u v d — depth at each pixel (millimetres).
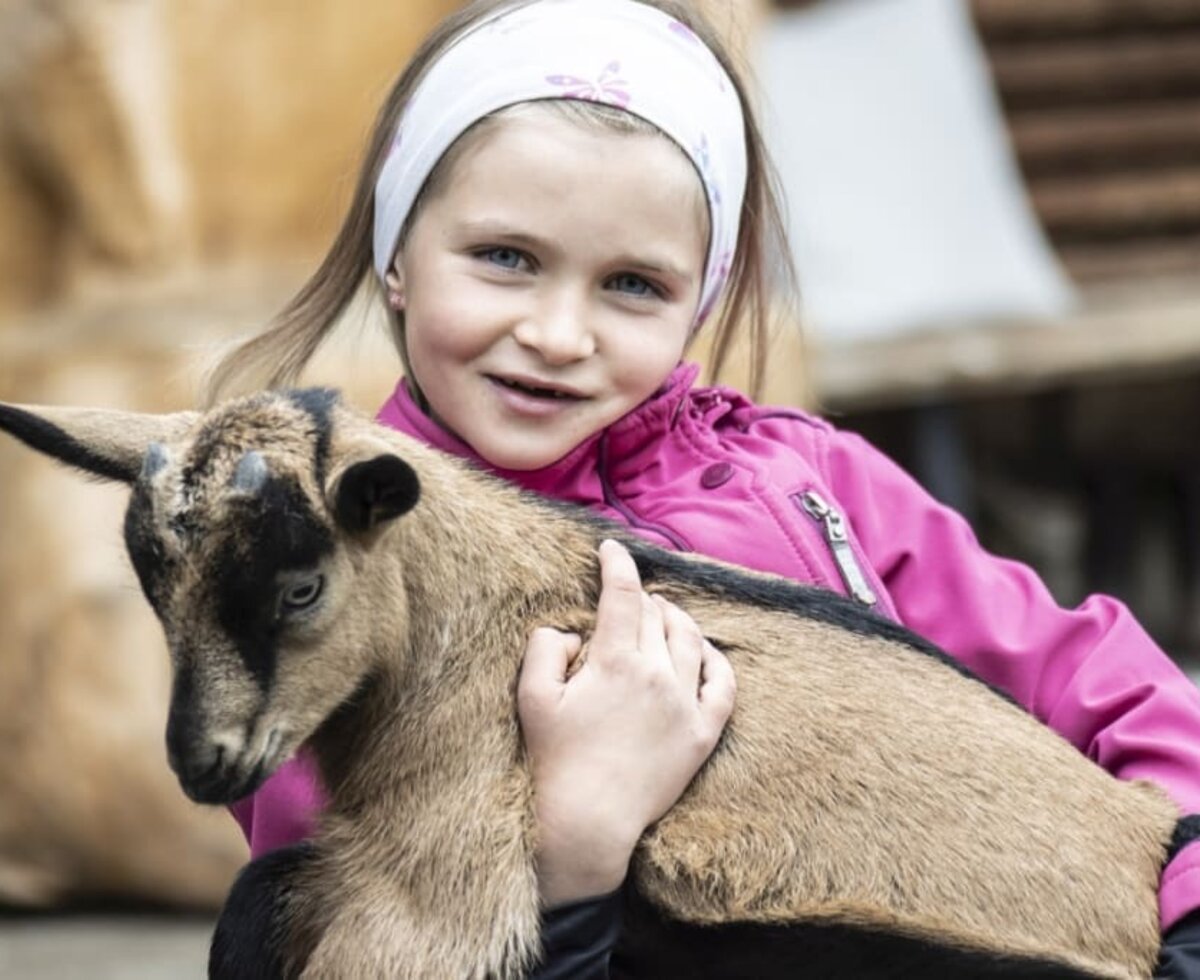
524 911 4508
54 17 10609
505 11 4980
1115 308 14586
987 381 13664
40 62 10641
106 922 10703
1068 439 16656
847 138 14484
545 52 4832
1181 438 16594
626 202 4770
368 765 4836
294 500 4441
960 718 4848
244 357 5469
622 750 4574
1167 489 16703
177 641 4426
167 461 4480
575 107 4785
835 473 5465
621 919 4609
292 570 4434
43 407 4828
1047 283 14859
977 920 4594
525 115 4785
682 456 5348
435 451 4996
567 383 4828
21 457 10586
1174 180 15930
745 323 6648
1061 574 16188
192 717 4391
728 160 5023
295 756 5039
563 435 4891
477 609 4867
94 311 10742
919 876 4625
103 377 10398
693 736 4637
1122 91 15898
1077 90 15852
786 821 4676
